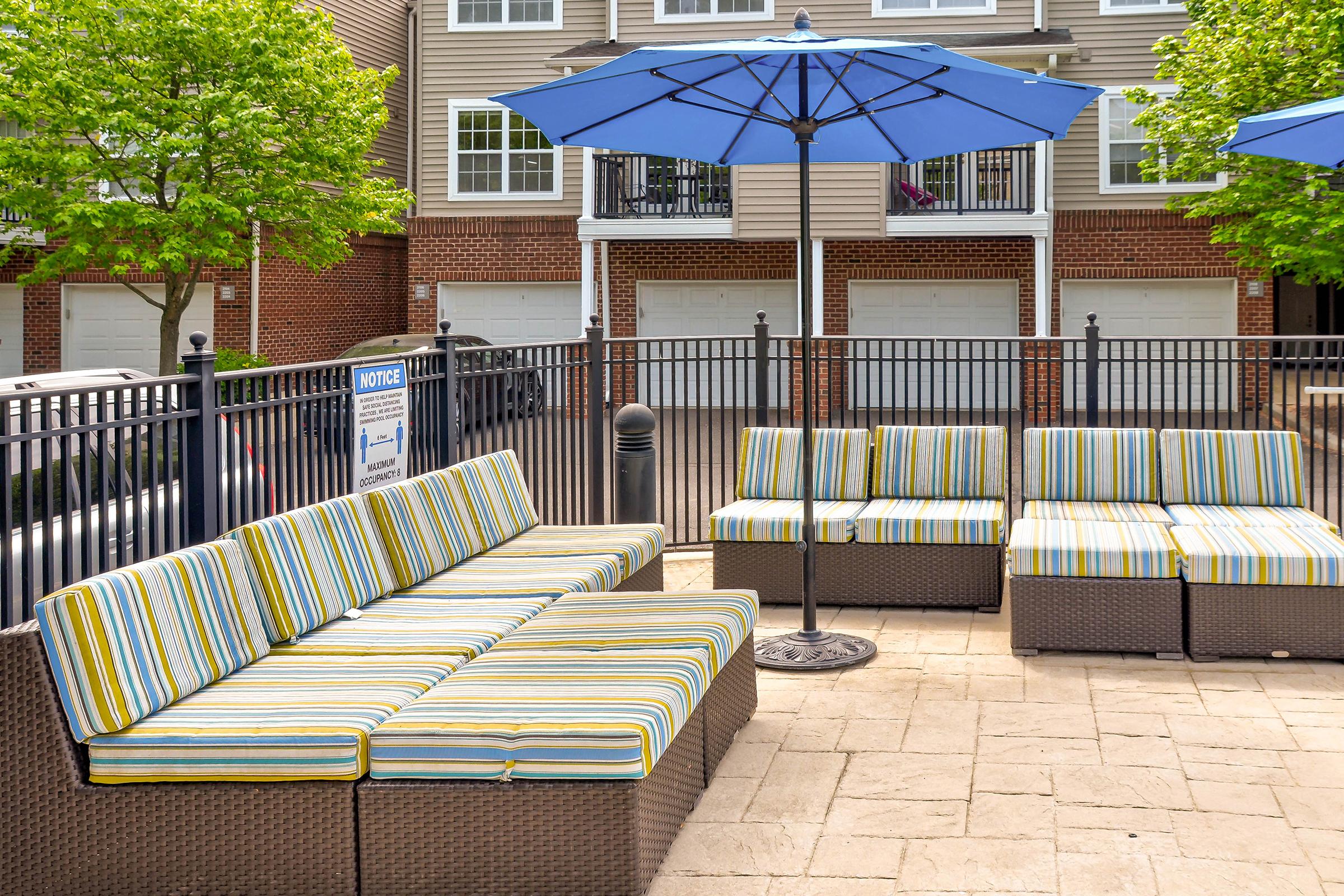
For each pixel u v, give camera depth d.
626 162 20.86
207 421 5.03
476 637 4.68
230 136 17.38
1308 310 27.31
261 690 4.07
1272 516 7.11
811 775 4.71
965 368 20.75
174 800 3.68
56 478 5.74
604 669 4.21
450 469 6.21
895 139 6.99
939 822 4.25
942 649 6.51
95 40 17.17
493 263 22.11
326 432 5.96
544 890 3.65
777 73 6.25
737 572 7.52
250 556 4.62
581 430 8.57
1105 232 20.19
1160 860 3.93
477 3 21.98
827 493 7.93
